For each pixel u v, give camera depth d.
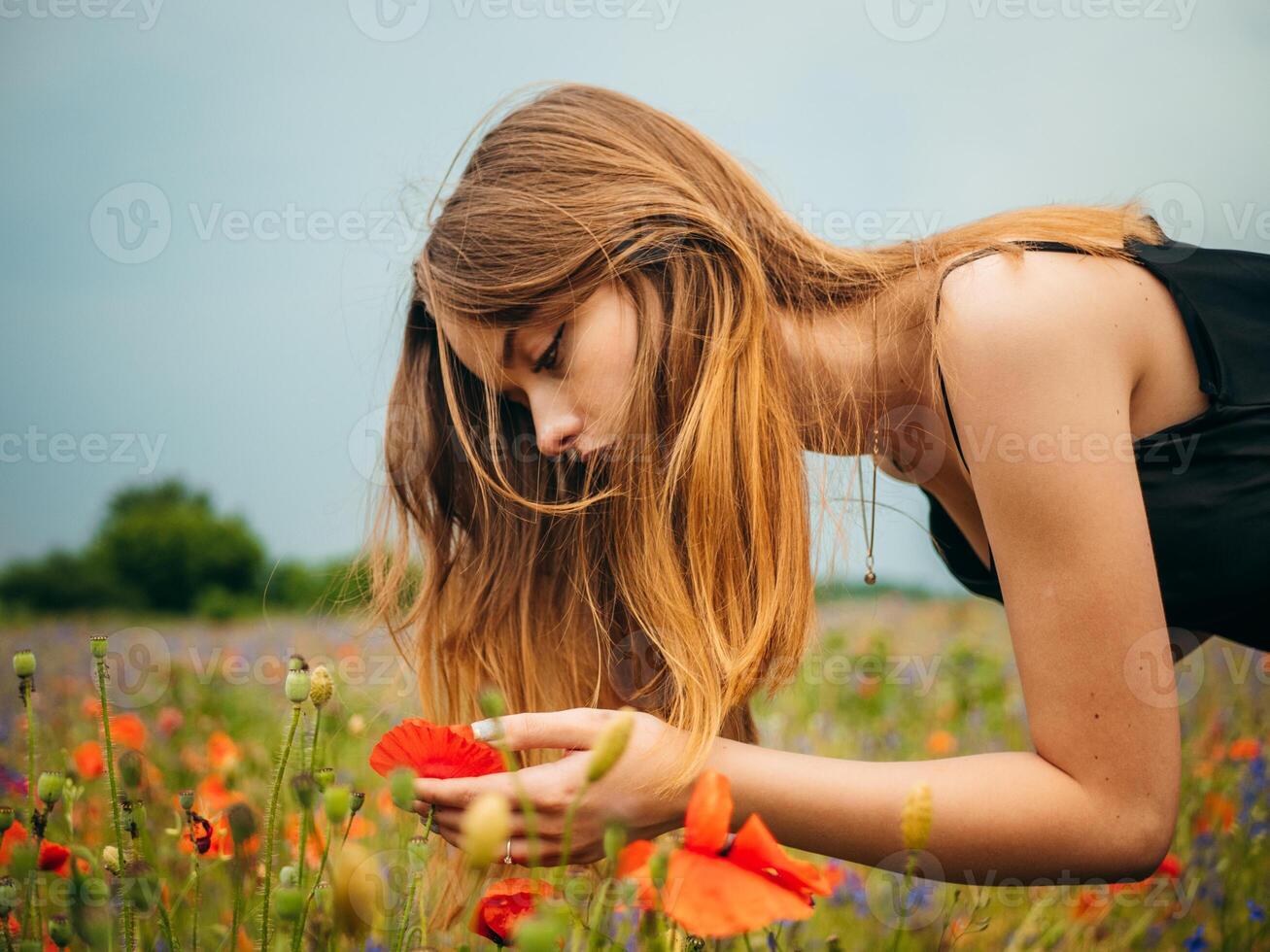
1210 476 1.49
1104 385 1.35
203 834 1.32
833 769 1.34
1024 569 1.34
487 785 1.22
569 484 1.84
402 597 2.03
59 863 1.34
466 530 1.90
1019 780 1.31
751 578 1.52
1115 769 1.30
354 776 2.30
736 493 1.51
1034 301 1.35
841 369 1.62
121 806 1.26
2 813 1.23
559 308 1.52
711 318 1.52
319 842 1.38
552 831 1.28
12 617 6.53
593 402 1.56
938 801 1.30
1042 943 1.93
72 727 2.83
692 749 1.32
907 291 1.57
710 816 0.95
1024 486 1.32
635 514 1.57
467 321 1.55
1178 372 1.48
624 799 1.29
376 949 1.54
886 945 1.89
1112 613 1.29
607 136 1.61
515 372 1.59
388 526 1.99
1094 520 1.30
